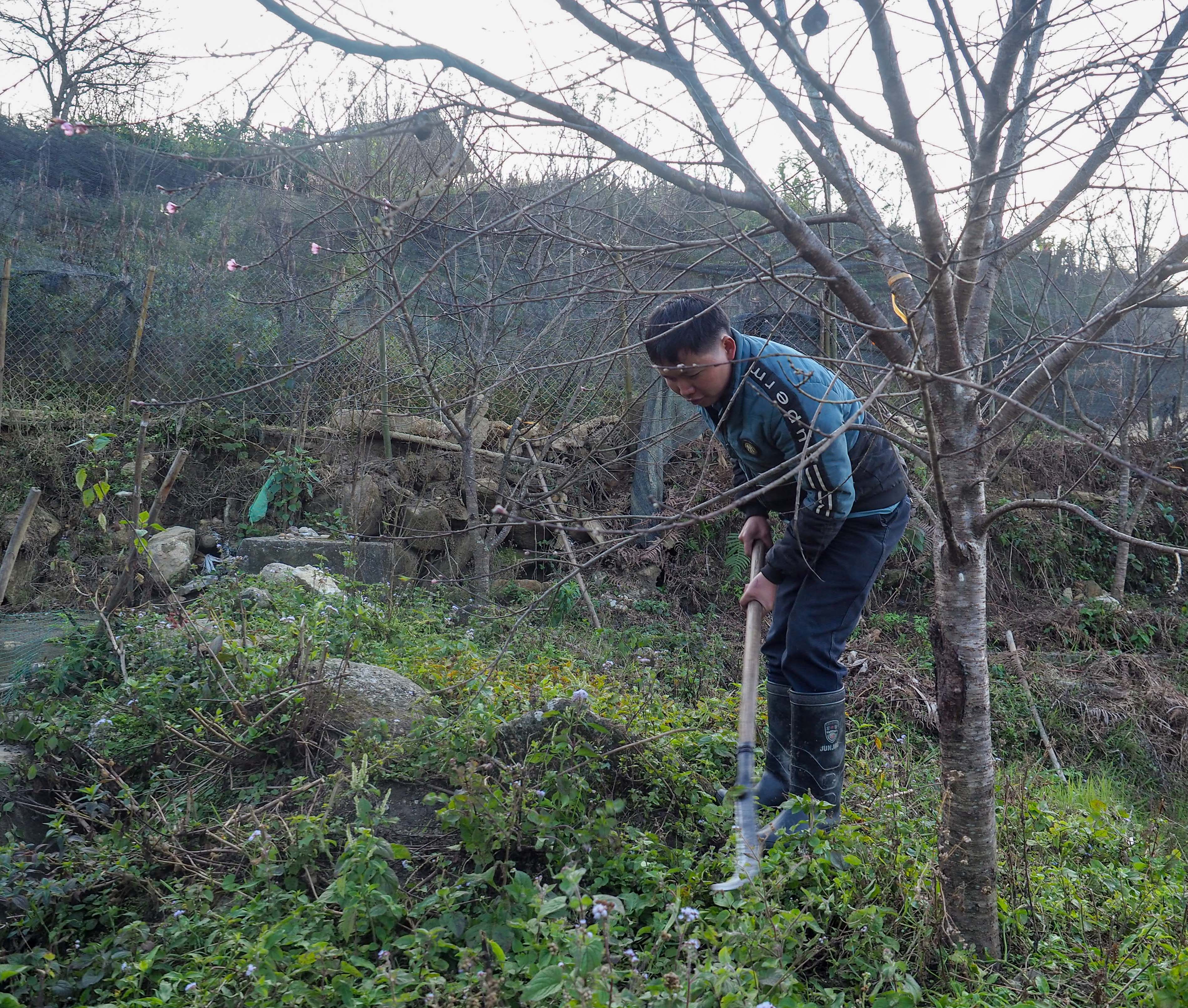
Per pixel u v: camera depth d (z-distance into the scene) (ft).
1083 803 15.94
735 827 8.47
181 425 26.48
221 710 12.05
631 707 11.96
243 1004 7.02
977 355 9.16
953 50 8.26
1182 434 16.19
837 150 8.66
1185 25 7.91
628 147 7.12
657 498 25.72
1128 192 8.10
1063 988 7.92
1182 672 25.44
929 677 22.35
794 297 9.46
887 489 9.77
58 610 21.26
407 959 7.64
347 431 26.30
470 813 8.64
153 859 9.42
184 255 28.25
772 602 10.00
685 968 6.72
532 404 22.59
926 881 8.24
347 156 12.98
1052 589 29.68
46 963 8.11
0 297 25.88
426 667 14.28
